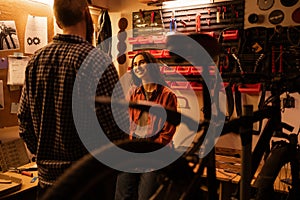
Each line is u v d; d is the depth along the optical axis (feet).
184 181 1.50
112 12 10.67
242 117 2.32
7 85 7.78
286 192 5.82
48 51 4.13
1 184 6.06
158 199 1.55
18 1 7.89
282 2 7.98
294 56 7.59
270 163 3.83
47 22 8.67
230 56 7.61
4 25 7.62
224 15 8.68
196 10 9.07
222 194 7.10
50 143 4.20
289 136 4.24
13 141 7.72
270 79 3.73
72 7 4.19
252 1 8.34
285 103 5.16
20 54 7.99
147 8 10.02
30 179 6.72
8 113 7.83
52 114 4.09
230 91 4.25
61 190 1.15
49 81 4.04
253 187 3.66
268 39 7.98
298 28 7.67
